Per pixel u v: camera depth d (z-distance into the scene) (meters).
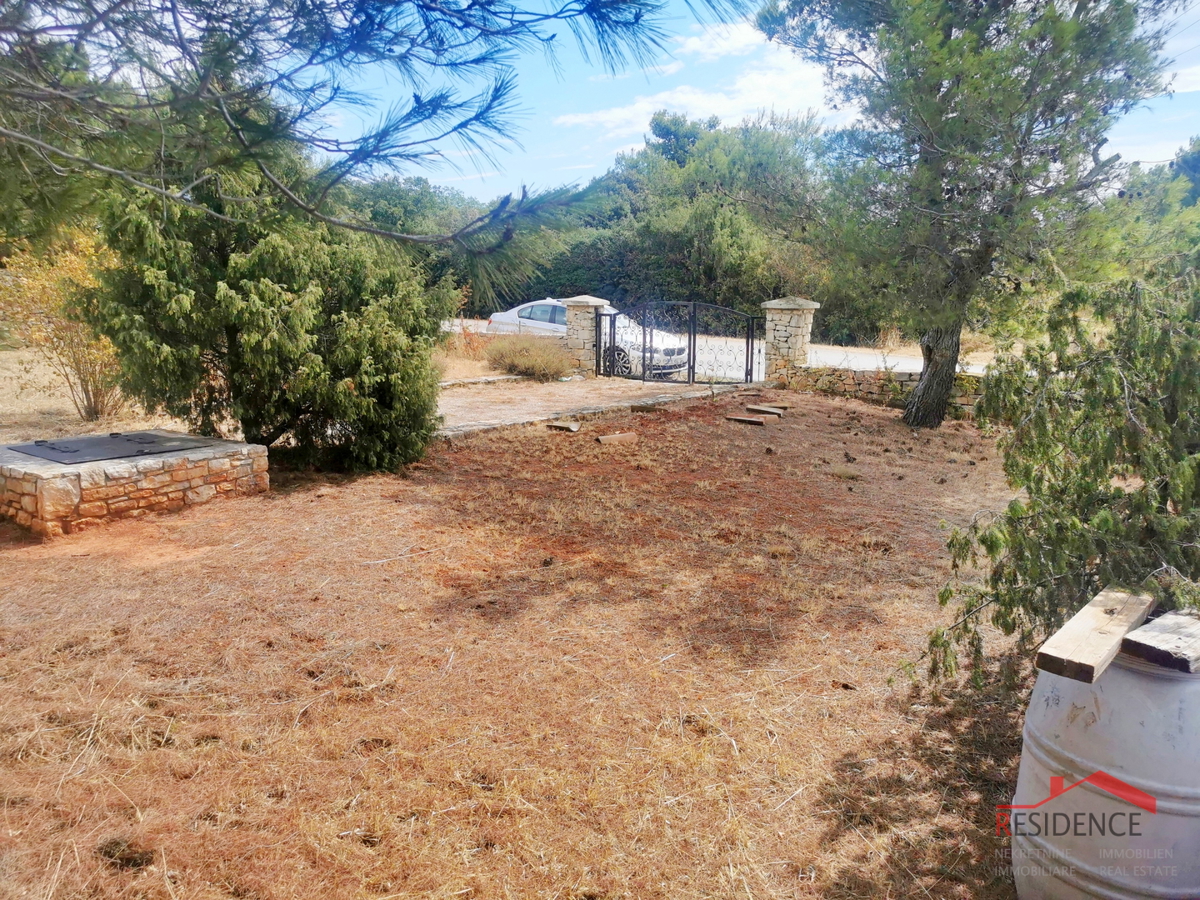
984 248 8.97
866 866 2.54
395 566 5.00
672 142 31.08
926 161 8.98
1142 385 2.87
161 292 6.06
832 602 4.61
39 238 3.81
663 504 6.64
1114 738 2.09
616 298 25.69
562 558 5.27
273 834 2.57
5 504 5.62
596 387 13.14
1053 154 8.47
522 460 8.10
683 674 3.72
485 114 2.72
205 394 7.00
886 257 8.88
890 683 3.13
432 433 8.01
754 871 2.50
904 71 8.29
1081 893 2.15
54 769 2.83
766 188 11.08
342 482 7.04
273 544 5.30
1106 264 8.11
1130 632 2.19
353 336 6.81
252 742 3.06
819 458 8.48
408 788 2.83
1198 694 2.06
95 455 5.96
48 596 4.34
